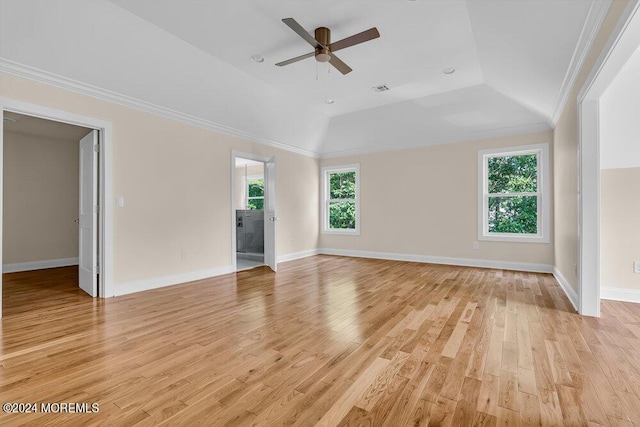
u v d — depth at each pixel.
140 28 2.92
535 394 1.61
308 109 5.24
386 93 4.57
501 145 5.02
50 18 2.59
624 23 1.71
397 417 1.44
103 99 3.43
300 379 1.77
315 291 3.72
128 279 3.66
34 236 5.39
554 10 2.24
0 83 2.74
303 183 6.52
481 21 2.71
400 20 2.80
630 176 3.18
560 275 3.97
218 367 1.91
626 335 2.34
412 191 5.84
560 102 3.65
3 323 2.66
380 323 2.64
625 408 1.49
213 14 2.74
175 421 1.42
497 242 5.06
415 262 5.70
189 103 4.06
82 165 3.81
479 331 2.45
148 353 2.10
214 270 4.64
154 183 3.92
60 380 1.76
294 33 3.04
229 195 4.91
